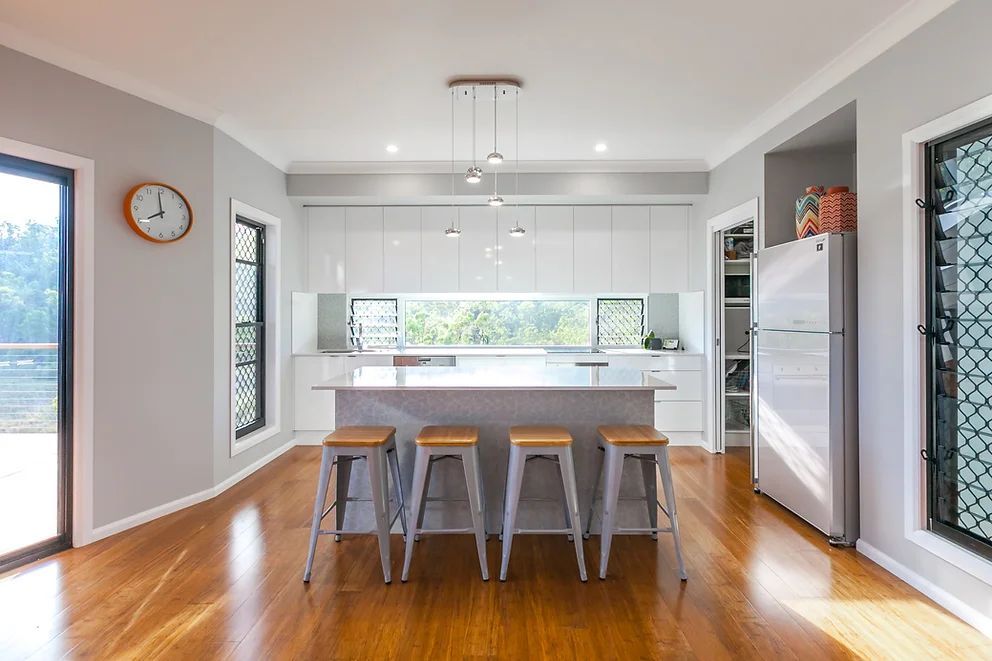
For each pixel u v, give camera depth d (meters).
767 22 2.76
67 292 3.12
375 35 2.87
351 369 5.58
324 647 2.16
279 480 4.37
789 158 4.15
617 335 6.27
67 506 3.10
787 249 3.57
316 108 3.89
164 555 2.99
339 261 5.77
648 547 3.10
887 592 2.59
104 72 3.21
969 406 2.44
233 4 2.57
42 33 2.83
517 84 3.50
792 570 2.82
